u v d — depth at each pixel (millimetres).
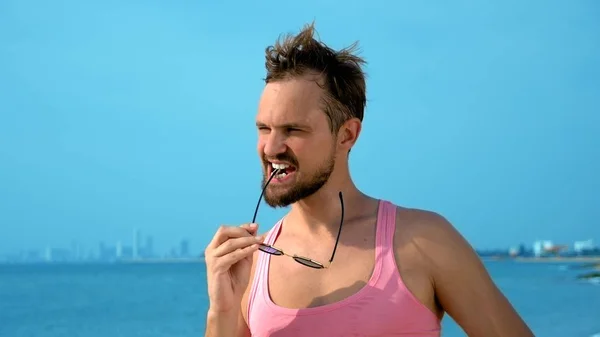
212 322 2553
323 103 2570
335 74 2611
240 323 2748
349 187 2727
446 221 2666
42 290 65500
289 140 2535
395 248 2564
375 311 2441
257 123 2615
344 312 2445
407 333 2463
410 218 2646
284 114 2531
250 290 2713
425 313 2516
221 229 2609
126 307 44062
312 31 2629
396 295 2469
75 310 42500
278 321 2531
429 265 2553
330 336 2436
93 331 32812
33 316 39625
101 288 68062
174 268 169000
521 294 51406
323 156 2572
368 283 2488
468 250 2625
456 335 22203
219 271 2553
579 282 70500
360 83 2713
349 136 2686
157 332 31938
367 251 2570
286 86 2557
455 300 2590
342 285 2520
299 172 2549
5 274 124562
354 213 2693
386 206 2705
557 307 38156
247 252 2535
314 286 2557
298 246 2684
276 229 2826
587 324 28203
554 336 24156
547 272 106625
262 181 2646
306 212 2703
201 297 52500
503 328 2605
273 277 2654
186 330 32406
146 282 81375
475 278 2590
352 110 2670
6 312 42062
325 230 2670
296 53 2590
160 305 45438
